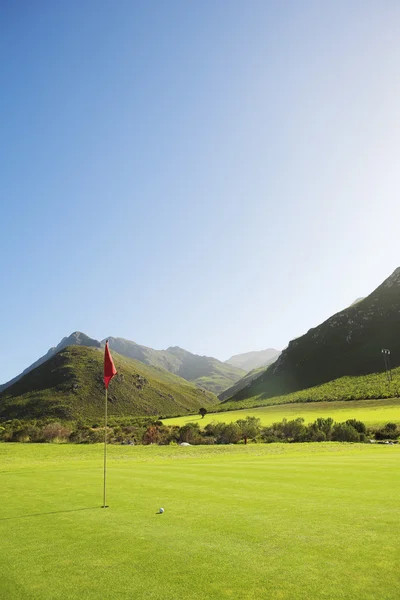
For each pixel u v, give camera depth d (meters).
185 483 16.69
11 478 20.34
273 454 33.91
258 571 6.88
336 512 10.61
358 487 14.46
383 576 6.54
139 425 101.06
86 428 80.81
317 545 8.03
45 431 66.62
